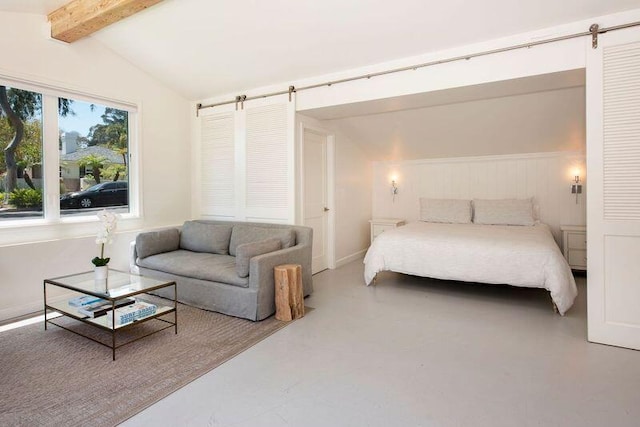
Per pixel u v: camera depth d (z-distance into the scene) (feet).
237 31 10.75
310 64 12.03
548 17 8.69
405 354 7.84
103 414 5.77
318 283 13.73
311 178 14.96
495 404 6.02
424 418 5.68
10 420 5.62
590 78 8.32
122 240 12.87
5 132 10.43
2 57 10.07
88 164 12.48
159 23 10.87
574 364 7.36
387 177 19.63
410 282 13.85
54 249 10.94
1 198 10.39
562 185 15.64
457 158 17.79
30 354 7.81
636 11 7.98
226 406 6.01
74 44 11.66
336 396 6.29
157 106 14.42
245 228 12.79
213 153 15.42
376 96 11.68
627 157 7.98
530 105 12.80
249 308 9.77
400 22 9.50
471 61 10.14
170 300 11.62
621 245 8.10
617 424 5.50
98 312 8.20
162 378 6.86
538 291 12.55
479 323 9.60
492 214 15.52
